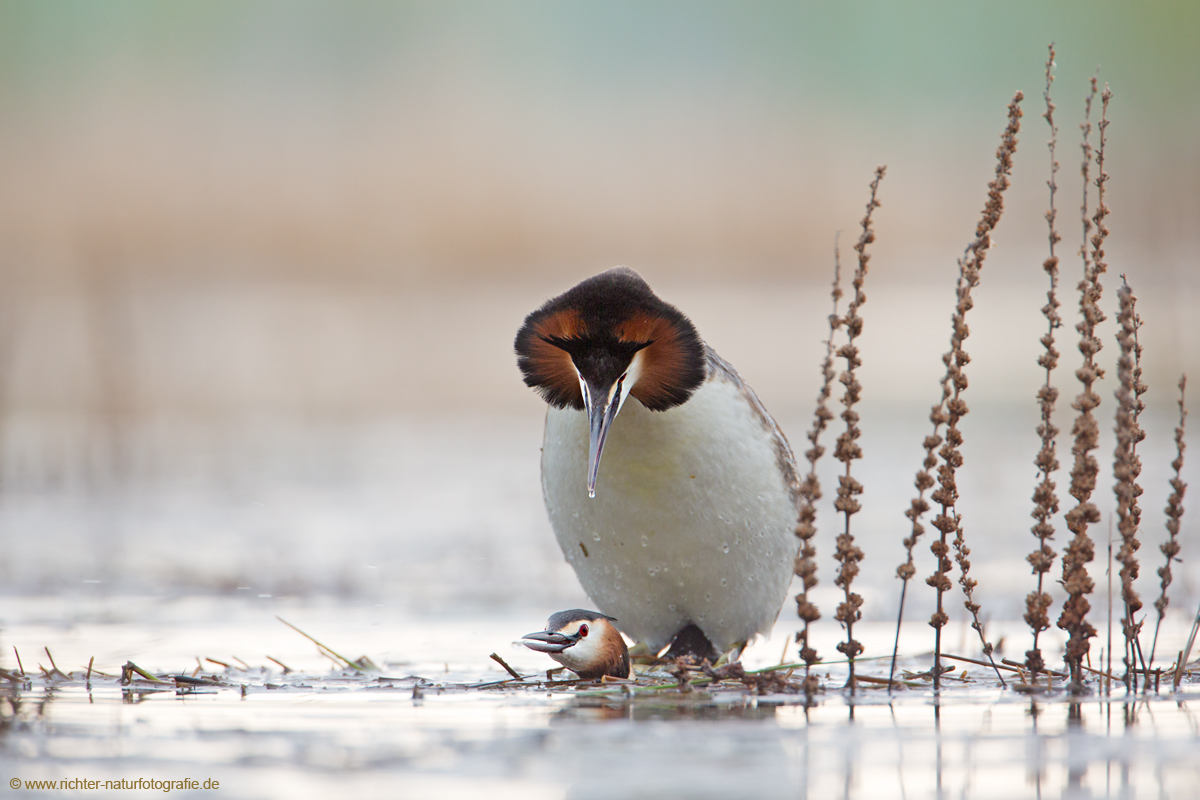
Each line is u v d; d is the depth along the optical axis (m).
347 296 35.53
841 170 37.78
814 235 36.44
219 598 10.50
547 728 5.78
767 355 27.41
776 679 6.77
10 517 15.01
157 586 11.05
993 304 32.84
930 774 4.94
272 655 8.22
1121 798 4.62
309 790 4.77
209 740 5.60
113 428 21.20
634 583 7.73
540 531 13.84
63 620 9.51
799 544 7.99
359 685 7.12
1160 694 6.52
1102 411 21.47
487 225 36.09
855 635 9.09
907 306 33.06
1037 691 6.57
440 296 35.62
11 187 35.41
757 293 35.66
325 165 36.84
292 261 35.69
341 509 15.44
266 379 27.14
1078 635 6.64
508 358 29.42
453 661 8.03
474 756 5.25
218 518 14.84
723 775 4.94
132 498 16.36
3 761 5.26
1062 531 13.14
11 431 21.27
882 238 36.69
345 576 11.40
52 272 33.00
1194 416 20.41
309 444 21.00
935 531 13.34
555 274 36.19
